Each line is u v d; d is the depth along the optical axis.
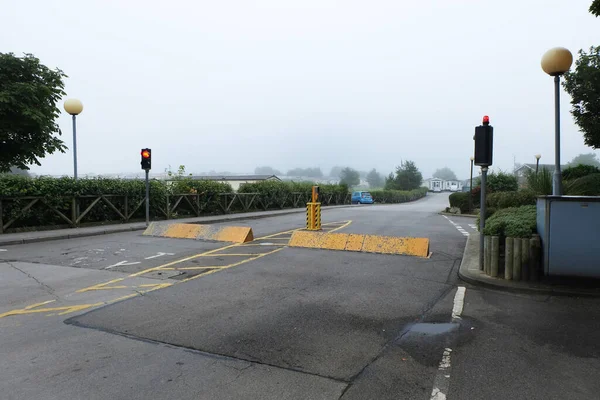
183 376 3.90
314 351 4.47
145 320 5.47
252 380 3.81
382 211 29.95
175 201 20.91
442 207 40.06
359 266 8.99
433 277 7.99
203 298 6.51
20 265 9.17
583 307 6.01
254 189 28.75
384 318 5.57
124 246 11.84
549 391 3.61
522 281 7.18
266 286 7.27
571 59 8.59
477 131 8.03
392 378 3.85
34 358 4.31
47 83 16.50
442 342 4.73
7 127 15.12
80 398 3.51
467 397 3.51
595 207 6.60
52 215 15.27
